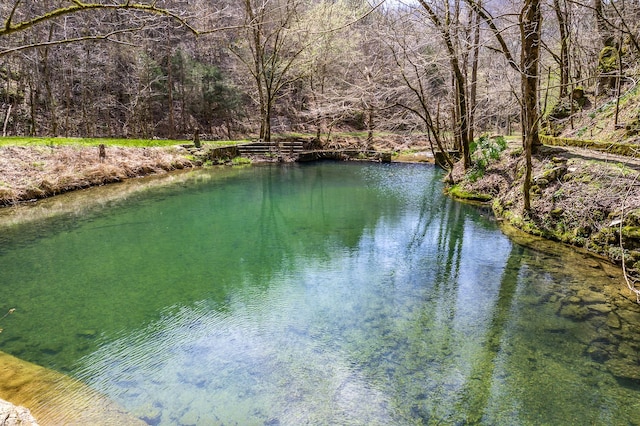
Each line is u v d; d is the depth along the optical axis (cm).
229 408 328
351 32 2014
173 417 316
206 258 679
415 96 1902
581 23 1280
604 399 341
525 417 322
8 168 1098
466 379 367
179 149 1781
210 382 361
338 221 941
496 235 796
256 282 586
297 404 334
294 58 2114
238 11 1905
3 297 524
